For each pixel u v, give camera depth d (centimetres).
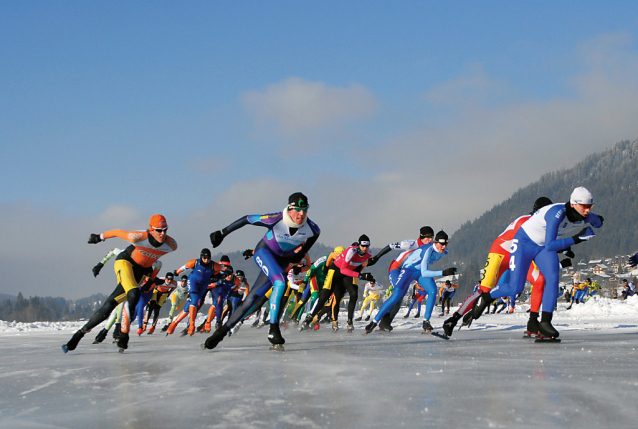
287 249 531
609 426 189
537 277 638
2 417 235
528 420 198
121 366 406
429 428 191
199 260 1038
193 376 331
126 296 586
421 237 853
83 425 213
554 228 558
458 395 245
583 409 214
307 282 1162
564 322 1084
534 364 349
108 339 888
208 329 1156
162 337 984
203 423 208
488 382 278
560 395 241
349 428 194
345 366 354
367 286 1541
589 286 2253
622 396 238
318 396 252
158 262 782
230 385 291
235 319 522
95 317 577
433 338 665
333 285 1028
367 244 971
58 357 525
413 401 234
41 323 1638
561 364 346
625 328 844
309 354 447
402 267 857
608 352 424
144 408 240
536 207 622
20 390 307
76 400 267
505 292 613
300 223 514
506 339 611
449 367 339
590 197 543
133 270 621
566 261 591
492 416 205
